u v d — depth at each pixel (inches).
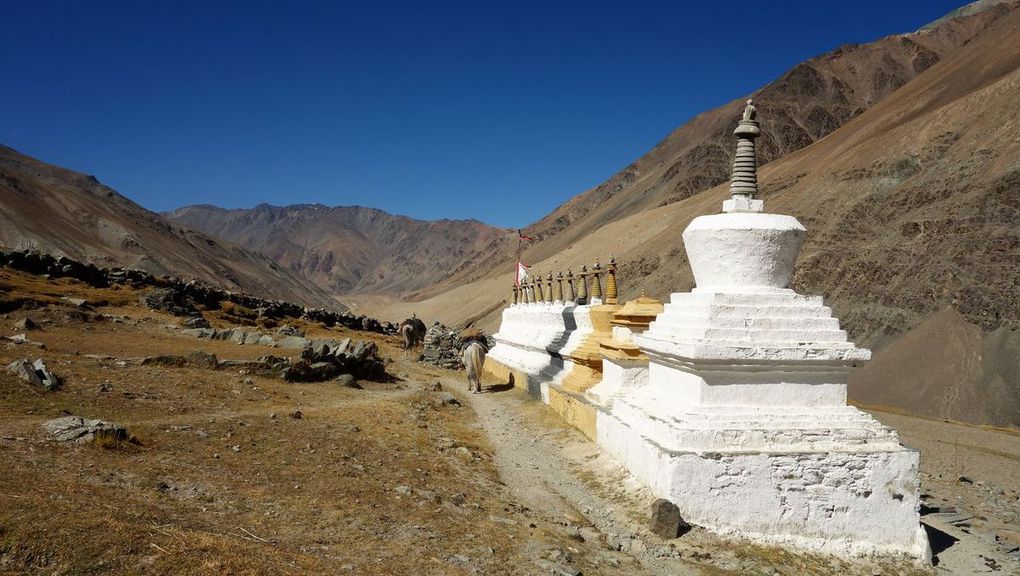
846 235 3870.6
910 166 4065.0
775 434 472.4
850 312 3334.2
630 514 484.7
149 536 290.0
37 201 5826.8
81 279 1438.2
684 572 401.4
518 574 354.3
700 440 468.8
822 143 6427.2
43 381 583.2
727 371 484.1
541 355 1149.7
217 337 1134.4
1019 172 3255.4
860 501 463.5
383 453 570.6
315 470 482.0
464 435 747.4
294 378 889.5
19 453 389.7
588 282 1833.2
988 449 1039.6
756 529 456.4
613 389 726.5
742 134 533.6
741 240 506.6
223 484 416.8
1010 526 621.9
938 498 728.3
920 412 2406.5
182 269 6072.8
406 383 1096.2
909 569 449.7
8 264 1337.4
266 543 324.8
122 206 7431.1
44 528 273.6
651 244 5851.4
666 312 567.5
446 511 440.8
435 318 7760.8
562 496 541.6
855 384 2736.2
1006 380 2415.1
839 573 430.0
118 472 393.7
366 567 321.1
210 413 611.5
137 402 598.9
